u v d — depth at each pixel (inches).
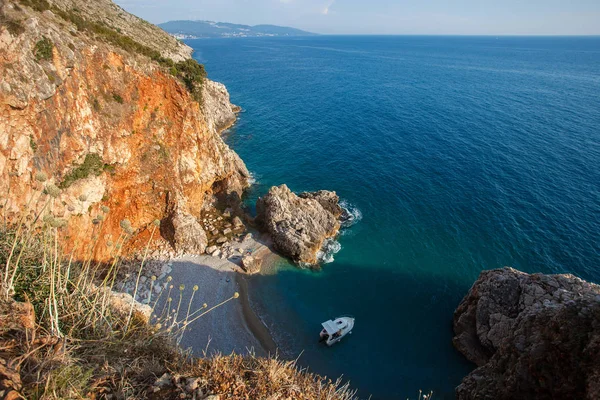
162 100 1520.7
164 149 1537.9
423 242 1689.2
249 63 7431.1
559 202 1883.6
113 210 1382.9
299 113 3538.4
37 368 300.0
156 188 1519.4
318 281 1497.3
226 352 1147.9
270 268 1539.1
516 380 670.5
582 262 1492.4
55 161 1086.4
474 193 2004.2
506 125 2977.4
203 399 365.1
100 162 1267.2
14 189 931.3
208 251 1566.2
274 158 2546.8
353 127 3065.9
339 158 2502.5
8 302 361.4
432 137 2778.1
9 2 1030.4
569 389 581.6
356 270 1552.7
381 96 4104.3
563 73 5984.3
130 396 337.7
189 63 1635.1
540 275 1159.6
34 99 994.7
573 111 3358.8
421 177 2198.6
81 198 462.9
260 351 1187.3
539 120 3090.6
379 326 1314.0
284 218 1665.8
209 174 1802.4
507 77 5477.4
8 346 311.3
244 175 2203.5
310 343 1242.0
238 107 3624.5
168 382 373.4
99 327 429.7
